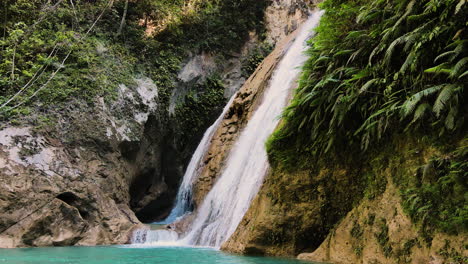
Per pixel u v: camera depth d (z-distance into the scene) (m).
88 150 11.80
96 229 10.42
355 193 6.43
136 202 14.89
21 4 14.31
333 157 6.85
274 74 14.44
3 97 11.52
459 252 4.27
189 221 12.08
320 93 7.30
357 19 6.66
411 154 5.46
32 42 13.59
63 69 13.41
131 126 13.45
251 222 7.62
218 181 12.53
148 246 9.49
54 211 9.81
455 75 4.92
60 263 6.08
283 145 7.89
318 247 6.45
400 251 4.94
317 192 6.86
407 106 4.99
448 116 4.83
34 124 11.16
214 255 7.12
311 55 8.65
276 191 7.31
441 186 4.80
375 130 6.20
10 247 8.83
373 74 6.30
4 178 9.53
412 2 5.63
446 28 5.13
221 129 14.82
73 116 11.98
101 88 13.19
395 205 5.33
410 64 5.66
